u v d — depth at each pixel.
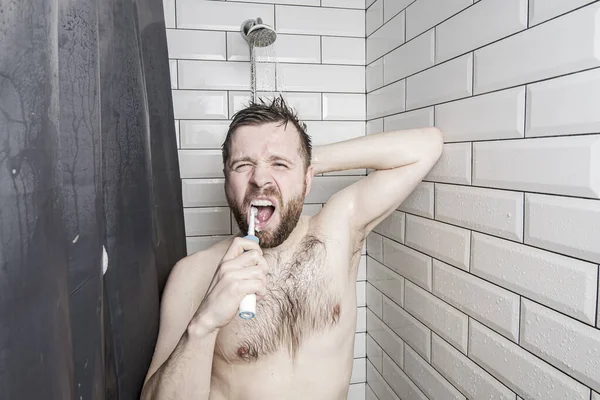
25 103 0.35
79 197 0.48
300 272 0.85
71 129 0.47
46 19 0.37
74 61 0.47
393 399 1.29
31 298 0.35
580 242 0.60
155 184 0.93
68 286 0.43
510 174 0.74
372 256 1.44
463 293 0.90
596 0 0.56
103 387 0.53
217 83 1.33
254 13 1.34
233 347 0.80
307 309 0.83
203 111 1.33
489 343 0.81
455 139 0.91
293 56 1.38
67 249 0.43
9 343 0.34
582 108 0.59
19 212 0.34
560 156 0.63
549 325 0.66
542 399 0.68
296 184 0.82
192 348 0.65
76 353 0.48
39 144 0.36
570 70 0.61
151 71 0.92
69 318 0.42
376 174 0.96
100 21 0.61
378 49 1.32
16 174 0.34
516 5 0.71
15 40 0.34
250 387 0.80
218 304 0.63
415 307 1.13
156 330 0.80
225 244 0.92
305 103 1.40
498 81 0.77
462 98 0.88
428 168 0.94
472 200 0.86
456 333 0.93
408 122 1.13
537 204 0.68
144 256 0.74
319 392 0.83
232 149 0.81
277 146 0.79
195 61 1.31
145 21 0.89
